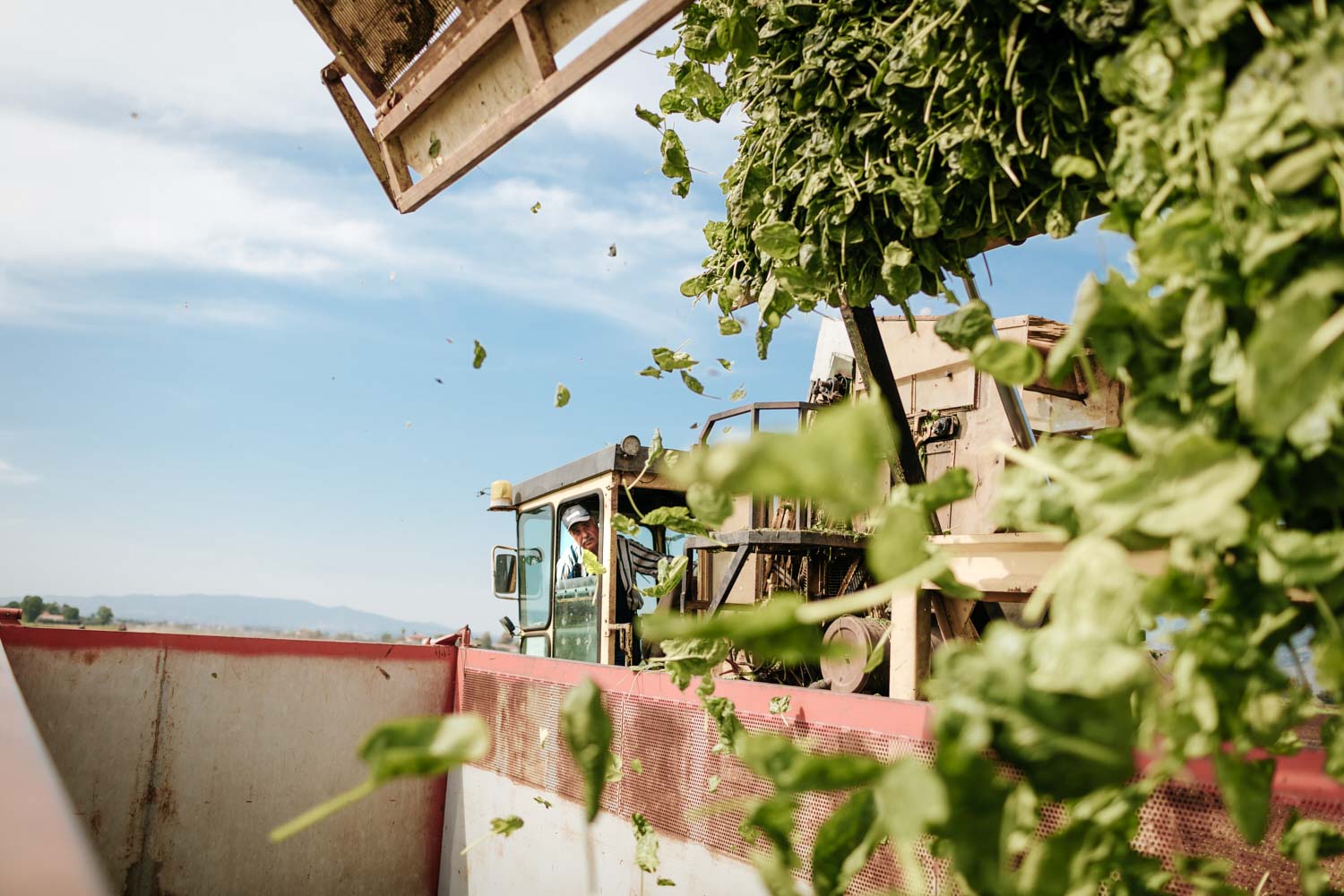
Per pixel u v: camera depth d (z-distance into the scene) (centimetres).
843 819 77
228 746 402
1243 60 84
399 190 253
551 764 349
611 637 448
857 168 181
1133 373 83
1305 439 64
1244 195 75
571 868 320
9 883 50
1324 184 71
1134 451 83
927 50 156
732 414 404
